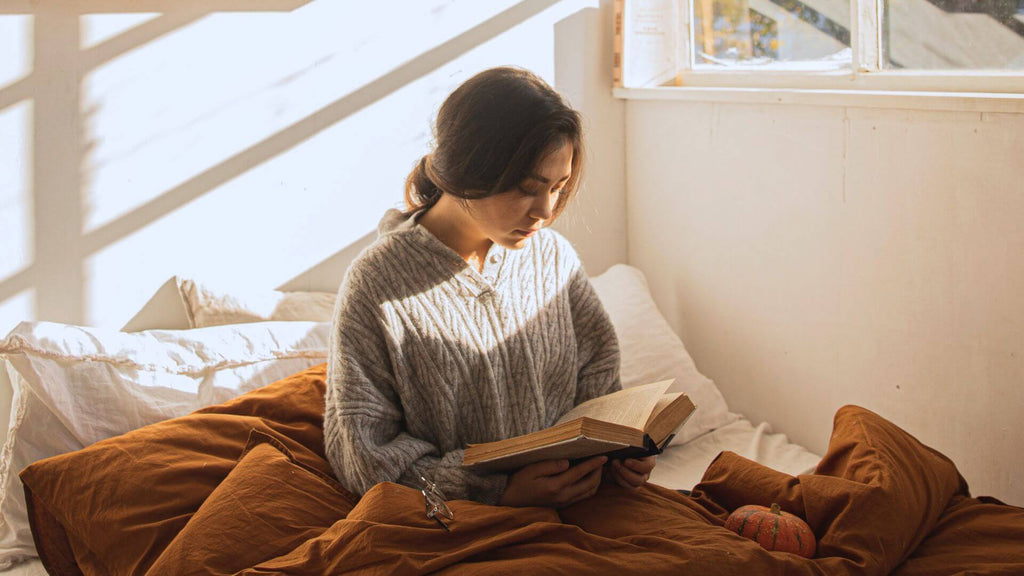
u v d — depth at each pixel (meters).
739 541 1.33
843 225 2.12
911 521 1.47
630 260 2.86
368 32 2.40
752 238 2.39
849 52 2.15
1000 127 1.74
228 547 1.42
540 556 1.28
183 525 1.63
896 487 1.50
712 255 2.54
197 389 2.07
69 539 1.73
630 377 2.37
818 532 1.51
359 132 2.44
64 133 2.13
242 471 1.59
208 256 2.32
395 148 2.49
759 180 2.34
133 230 2.23
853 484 1.50
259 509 1.49
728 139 2.41
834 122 2.09
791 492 1.59
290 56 2.32
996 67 1.82
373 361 1.46
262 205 2.36
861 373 2.13
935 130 1.87
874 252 2.05
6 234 2.11
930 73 1.96
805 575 1.30
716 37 2.57
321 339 2.21
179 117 2.23
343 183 2.45
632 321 2.49
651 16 2.69
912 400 2.02
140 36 2.16
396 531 1.30
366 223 2.49
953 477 1.65
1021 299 1.75
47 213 2.14
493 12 2.54
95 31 2.12
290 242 2.41
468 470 1.41
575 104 2.71
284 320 2.30
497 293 1.53
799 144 2.20
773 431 2.43
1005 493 1.85
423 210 1.56
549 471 1.38
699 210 2.56
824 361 2.23
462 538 1.32
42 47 2.08
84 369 2.00
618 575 1.24
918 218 1.93
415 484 1.43
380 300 1.46
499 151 1.29
